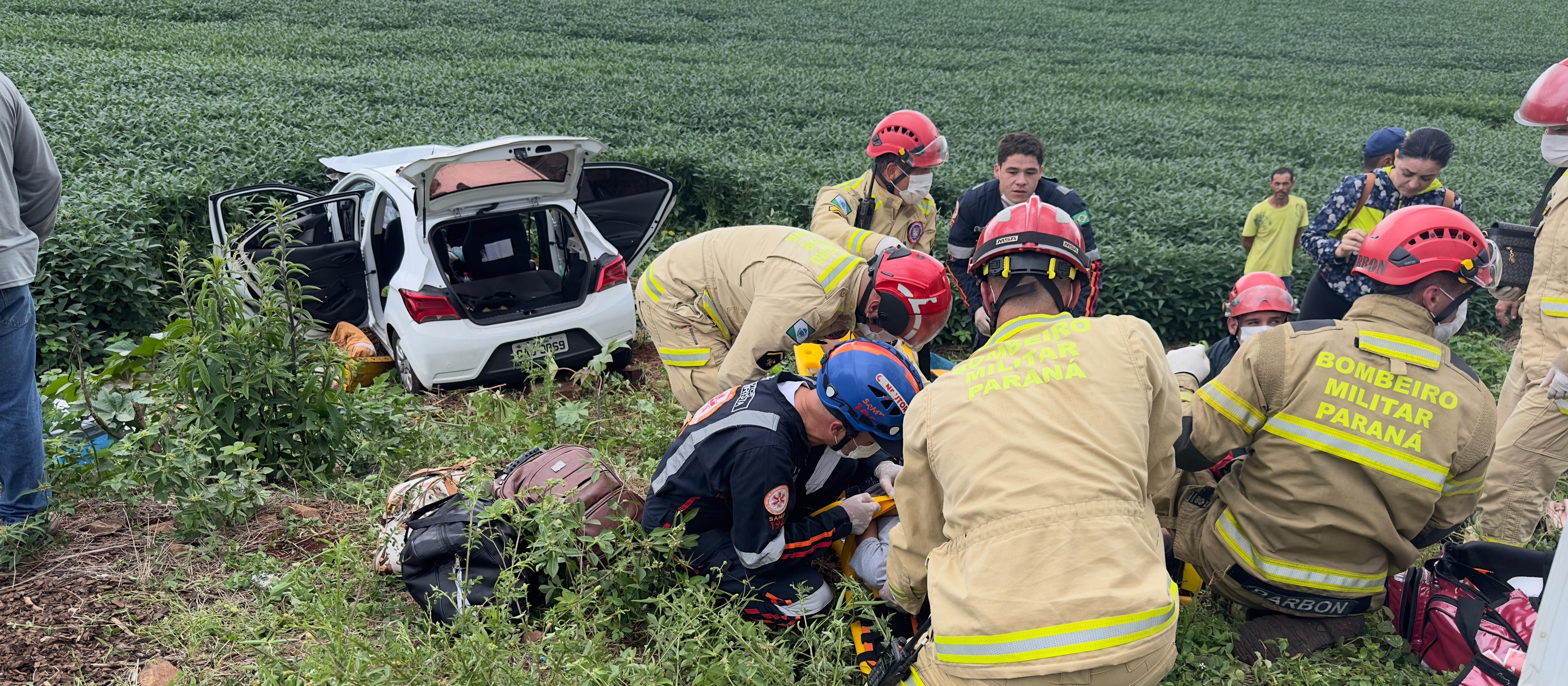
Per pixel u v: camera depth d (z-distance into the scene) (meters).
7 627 3.14
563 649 2.85
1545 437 4.06
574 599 3.11
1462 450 3.06
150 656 3.09
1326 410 3.08
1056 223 2.62
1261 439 3.22
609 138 14.67
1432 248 2.97
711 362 4.47
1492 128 23.14
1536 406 4.07
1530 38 38.09
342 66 21.64
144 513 3.89
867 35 33.91
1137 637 2.26
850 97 21.67
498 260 6.84
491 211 6.36
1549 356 4.09
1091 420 2.41
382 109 15.41
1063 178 12.47
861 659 3.19
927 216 5.47
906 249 3.92
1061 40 35.25
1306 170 16.17
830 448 3.23
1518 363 4.46
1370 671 3.24
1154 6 44.03
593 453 3.60
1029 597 2.29
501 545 3.31
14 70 16.73
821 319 3.95
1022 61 30.23
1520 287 4.47
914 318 3.79
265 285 4.38
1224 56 34.34
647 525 3.35
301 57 23.14
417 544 3.32
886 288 3.77
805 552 3.27
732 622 3.11
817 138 15.72
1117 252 8.25
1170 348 8.43
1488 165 16.36
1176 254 8.23
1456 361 3.10
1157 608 2.29
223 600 3.34
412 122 14.29
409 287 6.09
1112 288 8.23
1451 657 3.27
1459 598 3.29
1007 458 2.40
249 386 4.17
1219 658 3.28
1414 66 32.84
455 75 20.39
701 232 10.74
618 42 29.39
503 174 6.40
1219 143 17.92
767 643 3.06
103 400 4.05
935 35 34.69
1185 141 17.69
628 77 22.06
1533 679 2.20
